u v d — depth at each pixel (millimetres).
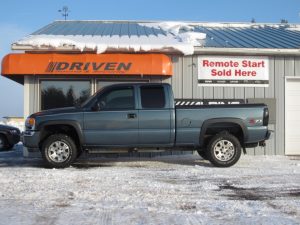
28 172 10227
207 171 10508
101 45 13734
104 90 11227
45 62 13469
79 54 13688
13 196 7523
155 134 11102
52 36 14812
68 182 8836
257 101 14438
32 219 6012
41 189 8117
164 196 7559
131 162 12477
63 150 11148
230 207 6766
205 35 16000
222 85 14359
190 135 11125
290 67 14609
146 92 11234
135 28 18047
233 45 14609
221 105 11227
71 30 16766
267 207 6801
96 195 7586
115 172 10297
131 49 13797
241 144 11609
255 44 14961
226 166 11242
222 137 11211
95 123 11070
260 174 10070
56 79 13977
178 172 10344
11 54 13555
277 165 11688
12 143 18438
